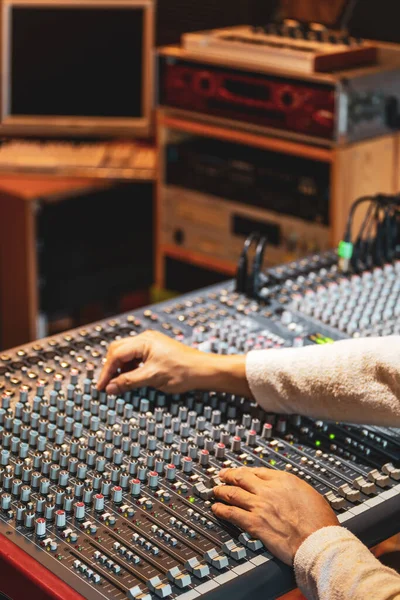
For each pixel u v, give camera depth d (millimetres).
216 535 1642
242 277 2434
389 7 3619
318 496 1698
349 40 3627
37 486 1729
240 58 3588
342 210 3514
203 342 2197
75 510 1665
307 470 1831
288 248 3658
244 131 3656
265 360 2004
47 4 4305
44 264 4199
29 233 4098
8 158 4305
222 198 3807
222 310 2355
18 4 4301
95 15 4309
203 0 4203
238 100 3615
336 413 1931
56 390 2004
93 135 4438
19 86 4398
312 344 2201
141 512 1684
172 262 4086
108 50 4340
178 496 1730
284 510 1650
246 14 4090
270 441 1919
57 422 1898
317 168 3639
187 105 3766
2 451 1792
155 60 3791
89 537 1618
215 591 1528
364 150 3514
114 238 4348
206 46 3680
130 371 2064
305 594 1606
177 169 3910
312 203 3545
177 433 1903
